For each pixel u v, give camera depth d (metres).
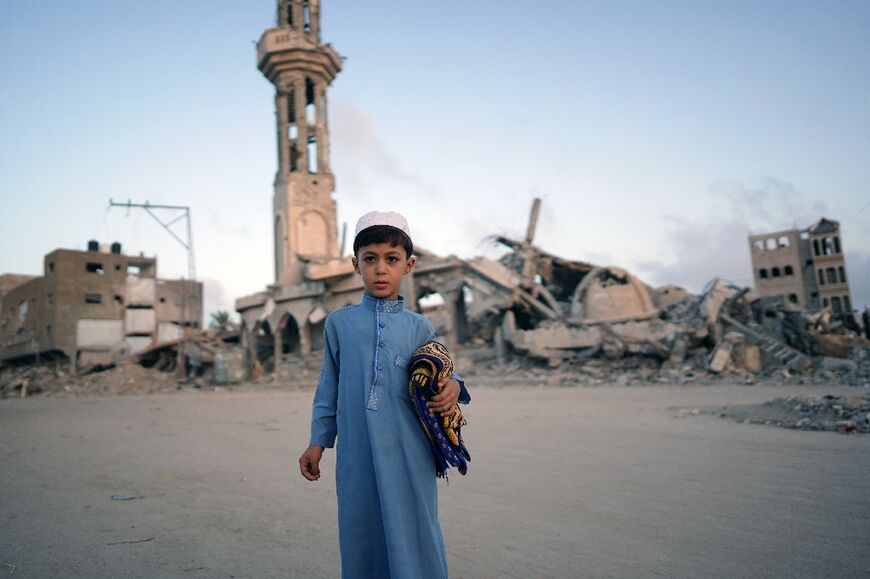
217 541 3.77
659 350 28.77
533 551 3.39
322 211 56.84
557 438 8.39
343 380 2.15
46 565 3.34
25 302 64.44
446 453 1.98
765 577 2.86
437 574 1.94
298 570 3.18
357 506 2.02
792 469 5.51
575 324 32.84
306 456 2.17
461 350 39.16
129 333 62.72
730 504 4.31
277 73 58.91
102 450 8.65
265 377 42.78
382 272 2.19
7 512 4.68
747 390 18.12
